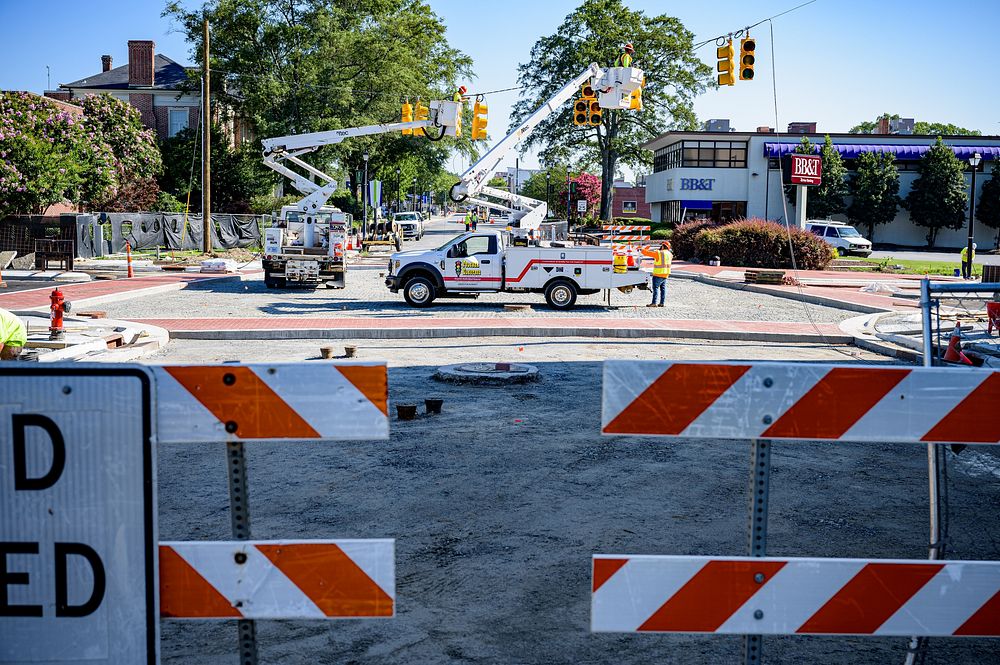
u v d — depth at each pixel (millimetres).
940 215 57562
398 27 58531
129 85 59312
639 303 23359
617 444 8930
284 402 2859
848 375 2969
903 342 16078
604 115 67938
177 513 6688
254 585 2879
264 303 21750
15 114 36688
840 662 4500
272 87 53625
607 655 4523
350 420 2871
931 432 2992
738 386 2963
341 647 4578
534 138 69688
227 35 55344
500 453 8516
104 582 2852
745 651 3086
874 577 2979
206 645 4602
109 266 31453
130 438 2816
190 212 55250
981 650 4629
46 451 2803
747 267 37906
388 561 2877
